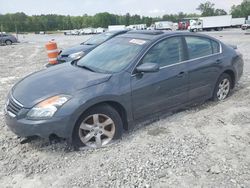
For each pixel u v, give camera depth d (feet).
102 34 39.52
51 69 16.20
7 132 15.84
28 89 13.53
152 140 14.35
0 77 32.73
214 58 18.52
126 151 13.30
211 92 18.90
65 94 12.69
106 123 13.73
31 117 12.32
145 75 14.74
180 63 16.47
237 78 20.85
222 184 10.84
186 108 18.70
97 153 13.24
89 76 14.07
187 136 14.69
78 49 35.29
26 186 11.16
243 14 373.61
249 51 48.65
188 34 17.40
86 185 10.99
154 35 16.29
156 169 11.84
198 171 11.68
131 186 10.84
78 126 12.97
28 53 66.18
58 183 11.23
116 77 13.94
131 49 15.57
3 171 12.17
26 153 13.55
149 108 15.19
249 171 11.60
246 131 15.15
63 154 13.30
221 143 13.93
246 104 19.15
